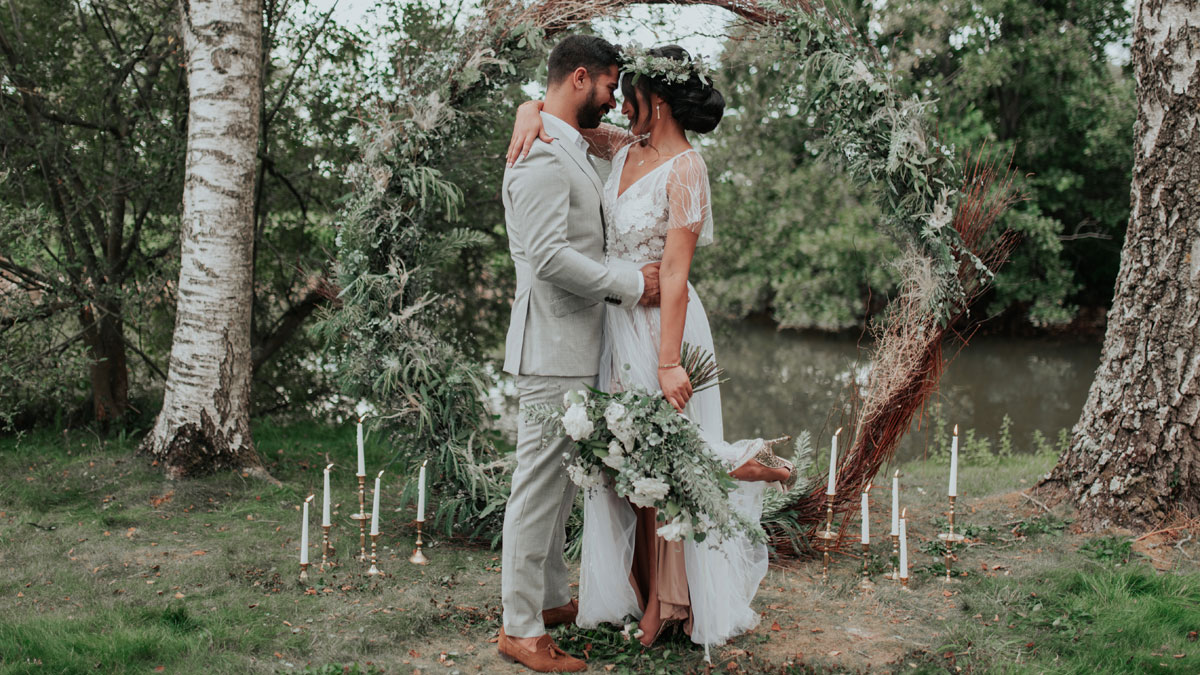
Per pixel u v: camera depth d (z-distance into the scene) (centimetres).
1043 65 1257
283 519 407
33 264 540
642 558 277
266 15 609
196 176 466
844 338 1576
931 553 358
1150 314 368
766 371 1247
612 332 269
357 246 383
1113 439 378
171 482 452
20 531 377
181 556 352
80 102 605
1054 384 1152
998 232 1224
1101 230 1511
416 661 260
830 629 285
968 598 305
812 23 350
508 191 257
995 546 366
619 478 241
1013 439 813
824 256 1321
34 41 603
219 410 470
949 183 352
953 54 1250
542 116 251
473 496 371
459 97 388
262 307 703
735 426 873
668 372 248
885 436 364
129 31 615
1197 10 353
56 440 564
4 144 584
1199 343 359
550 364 252
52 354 547
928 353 361
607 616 273
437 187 380
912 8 991
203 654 256
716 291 1268
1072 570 326
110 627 274
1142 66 369
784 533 361
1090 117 1319
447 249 398
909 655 261
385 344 384
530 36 369
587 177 252
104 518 396
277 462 527
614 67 257
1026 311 1586
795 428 855
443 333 733
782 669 252
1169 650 263
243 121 471
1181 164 358
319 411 736
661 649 267
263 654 262
